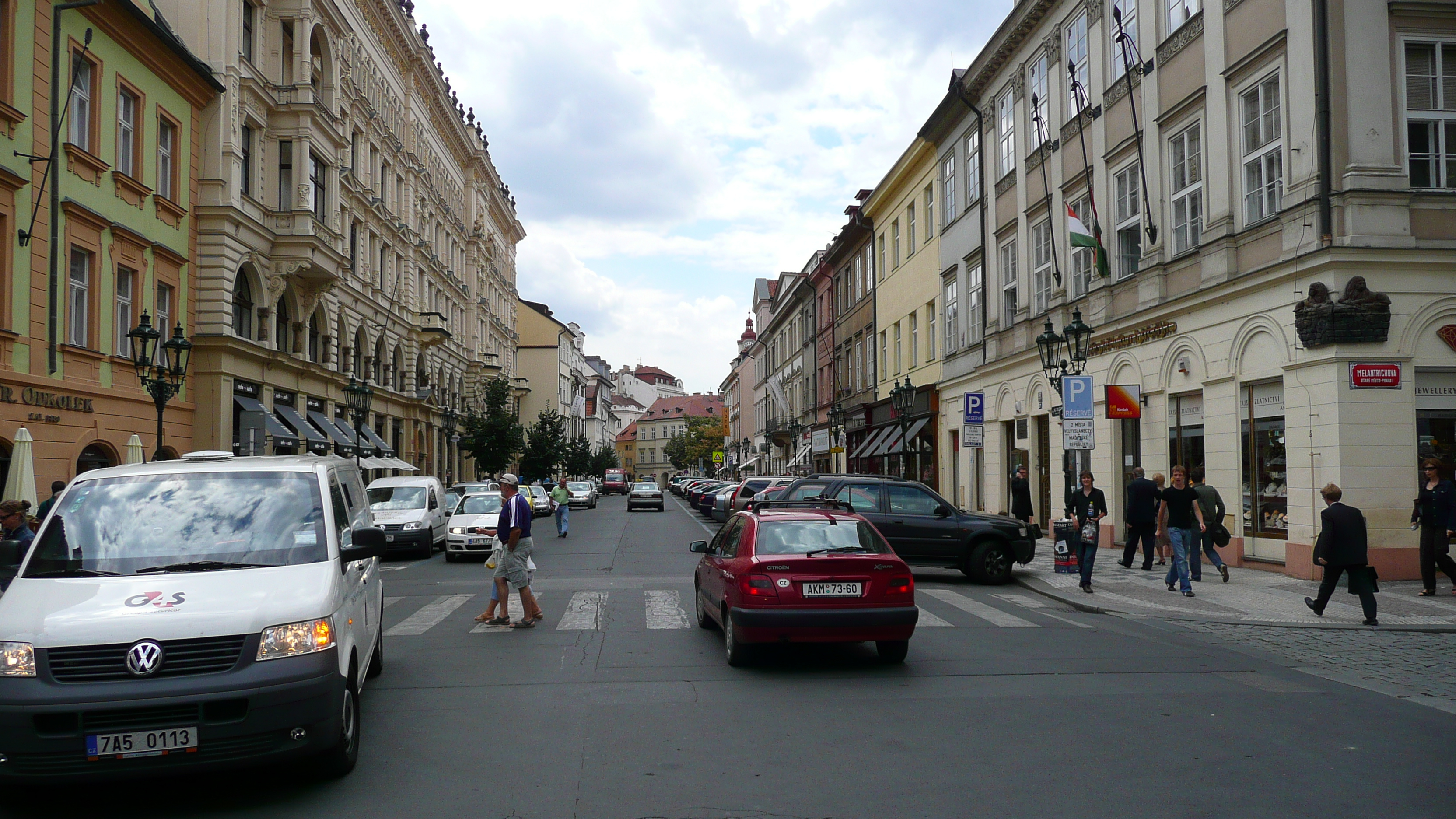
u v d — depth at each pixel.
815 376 56.62
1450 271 14.09
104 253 20.89
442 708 7.39
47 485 18.72
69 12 19.56
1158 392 18.91
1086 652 9.70
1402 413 13.91
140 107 22.44
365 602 7.17
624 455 173.75
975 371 29.56
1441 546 13.07
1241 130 16.53
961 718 7.02
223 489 6.51
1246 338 16.08
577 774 5.73
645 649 9.91
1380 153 14.12
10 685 4.98
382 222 40.19
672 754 6.12
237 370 26.25
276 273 28.81
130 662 5.07
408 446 45.38
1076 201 22.94
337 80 32.94
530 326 93.88
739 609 8.74
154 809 5.22
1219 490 16.88
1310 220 14.41
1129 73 20.16
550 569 18.64
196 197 25.16
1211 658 9.36
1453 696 7.72
